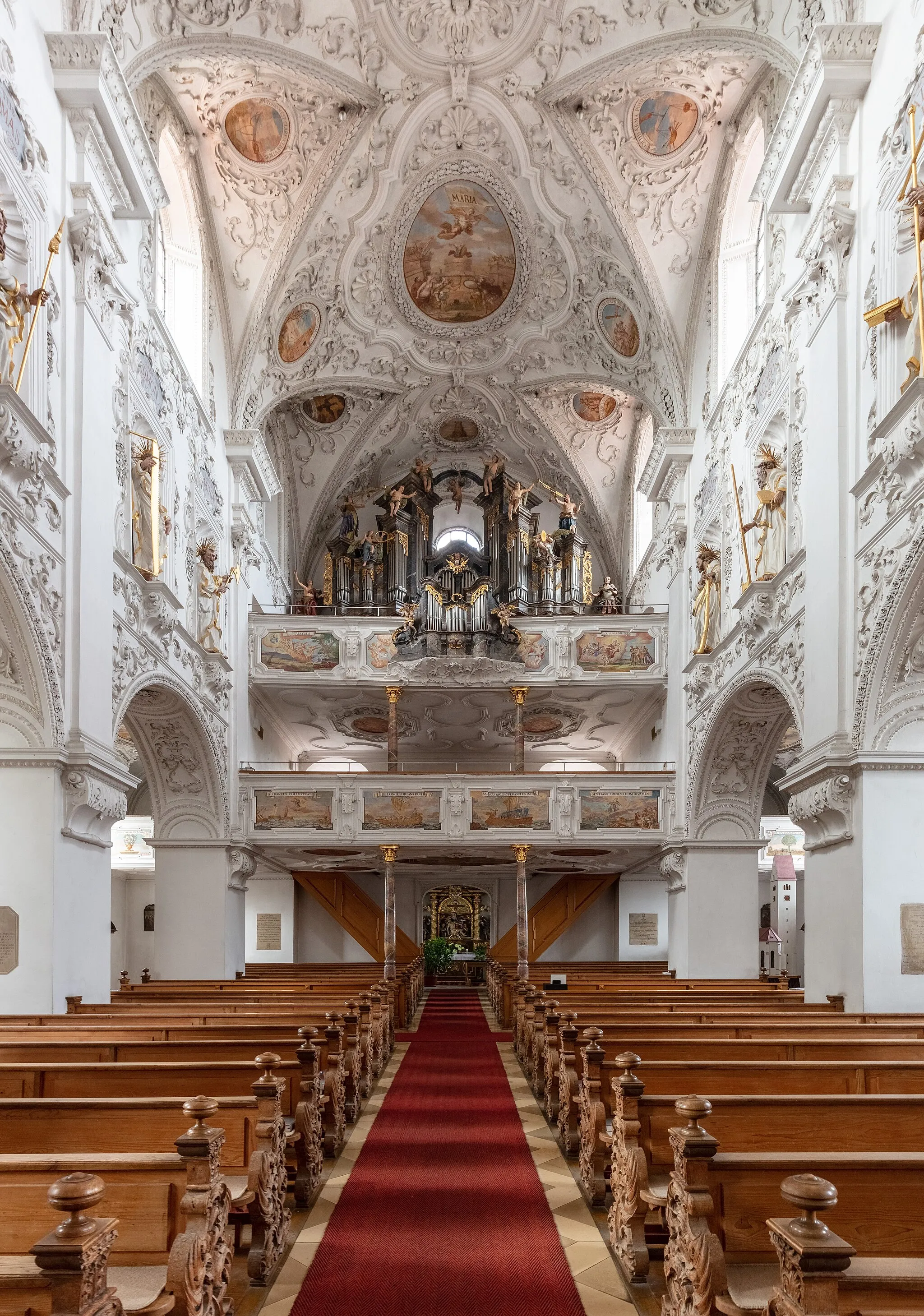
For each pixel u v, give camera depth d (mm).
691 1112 4449
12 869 10906
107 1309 3252
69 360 11852
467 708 27125
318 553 29594
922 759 11453
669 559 23375
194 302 19953
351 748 31250
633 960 29844
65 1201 3121
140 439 14938
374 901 30406
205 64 17500
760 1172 4418
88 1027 9047
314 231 20984
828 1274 3059
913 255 11047
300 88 18531
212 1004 12406
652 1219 6250
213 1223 4602
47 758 11023
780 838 30109
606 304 22203
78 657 11734
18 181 10594
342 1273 6160
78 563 11812
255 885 29641
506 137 19891
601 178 19844
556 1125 10336
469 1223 7105
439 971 31125
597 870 29594
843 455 12359
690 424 21578
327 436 27906
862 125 12297
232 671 21750
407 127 19703
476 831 22734
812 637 13242
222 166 19516
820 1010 11742
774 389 15562
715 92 18250
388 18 17641
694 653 19953
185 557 18156
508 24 17922
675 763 22844
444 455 29750
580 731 29250
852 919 11617
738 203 19328
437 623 24797
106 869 12617
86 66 11688
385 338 23969
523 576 27359
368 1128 10320
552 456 28500
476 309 23609
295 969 24266
